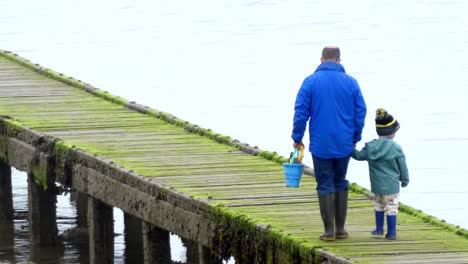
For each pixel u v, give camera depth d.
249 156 38.16
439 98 68.31
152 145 39.69
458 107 65.44
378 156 27.95
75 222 44.69
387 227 28.33
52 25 99.94
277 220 30.14
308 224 29.72
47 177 39.25
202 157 37.94
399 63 81.38
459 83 73.12
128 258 40.53
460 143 56.81
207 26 99.56
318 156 27.67
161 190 33.34
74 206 46.91
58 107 46.16
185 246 42.19
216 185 34.00
